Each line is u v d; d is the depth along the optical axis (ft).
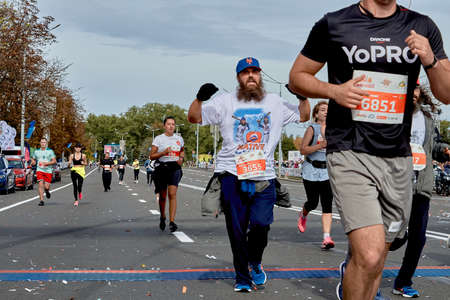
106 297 15.78
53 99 115.55
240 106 16.79
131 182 121.90
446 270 20.25
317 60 10.29
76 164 52.19
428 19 10.04
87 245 26.07
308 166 25.38
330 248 25.64
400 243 13.71
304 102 16.85
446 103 9.71
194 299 15.60
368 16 9.97
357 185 9.75
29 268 19.95
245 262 16.53
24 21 100.17
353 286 9.49
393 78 9.89
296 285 17.53
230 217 16.49
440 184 87.25
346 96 9.54
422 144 15.85
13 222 36.76
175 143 31.45
